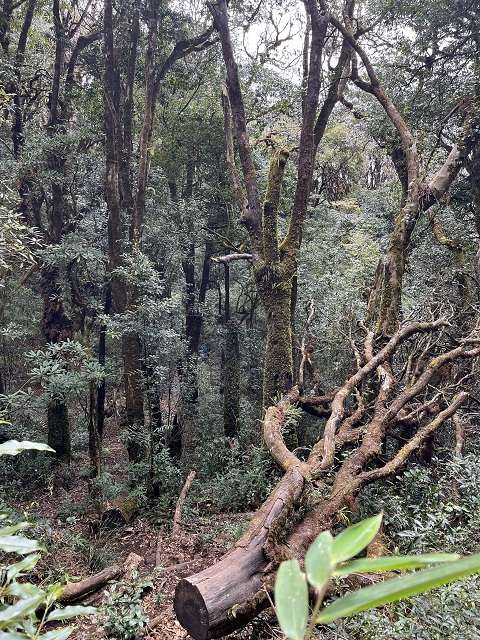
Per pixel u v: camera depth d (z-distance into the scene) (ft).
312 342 33.27
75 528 26.08
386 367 24.40
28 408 31.48
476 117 29.99
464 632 10.51
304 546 13.74
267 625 12.62
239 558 12.14
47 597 4.67
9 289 36.45
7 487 31.55
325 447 17.67
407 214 29.37
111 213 33.96
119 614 14.60
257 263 28.37
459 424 23.56
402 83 34.78
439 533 14.94
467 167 33.53
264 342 47.88
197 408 42.57
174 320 39.22
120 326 30.58
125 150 37.81
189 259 45.27
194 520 25.00
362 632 11.29
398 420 21.53
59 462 35.14
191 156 45.78
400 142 35.32
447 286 32.24
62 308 37.50
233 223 45.24
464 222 36.29
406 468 21.65
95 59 40.57
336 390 27.20
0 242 17.88
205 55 43.01
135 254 31.55
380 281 31.78
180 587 11.51
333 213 48.70
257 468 25.64
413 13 30.60
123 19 35.96
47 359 26.94
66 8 42.73
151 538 24.76
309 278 39.83
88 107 40.29
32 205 39.04
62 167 36.52
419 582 2.06
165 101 44.83
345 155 58.44
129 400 33.60
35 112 42.50
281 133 43.80
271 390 27.50
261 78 41.68
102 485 27.91
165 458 31.55
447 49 32.07
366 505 17.81
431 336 25.99
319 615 2.20
